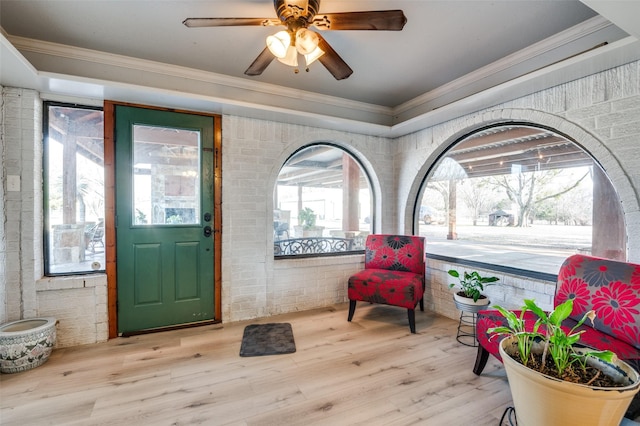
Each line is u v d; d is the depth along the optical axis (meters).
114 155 2.55
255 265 3.05
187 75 2.65
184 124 2.77
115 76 2.42
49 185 2.42
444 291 3.12
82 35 2.11
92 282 2.45
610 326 1.56
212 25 1.65
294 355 2.26
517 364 1.10
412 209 3.68
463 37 2.12
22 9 1.81
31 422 1.53
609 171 1.94
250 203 3.03
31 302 2.26
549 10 1.83
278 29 2.03
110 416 1.58
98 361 2.15
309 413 1.62
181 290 2.79
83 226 2.51
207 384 1.88
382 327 2.80
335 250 3.71
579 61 1.83
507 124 2.67
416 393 1.80
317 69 2.63
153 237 2.69
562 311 1.11
